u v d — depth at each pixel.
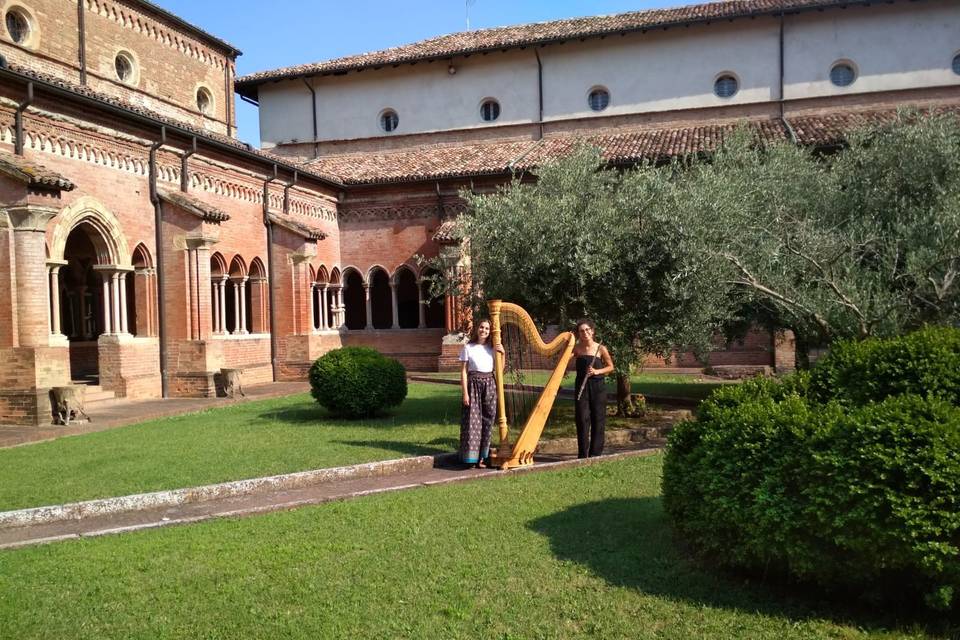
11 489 8.09
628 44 24.72
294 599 4.68
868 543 4.02
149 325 16.89
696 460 5.08
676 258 10.00
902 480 4.01
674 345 10.74
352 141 27.34
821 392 5.74
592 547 5.48
